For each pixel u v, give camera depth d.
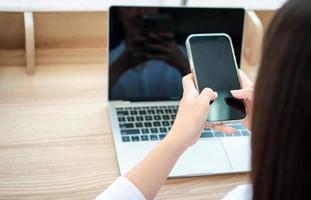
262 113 0.38
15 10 0.92
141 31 0.87
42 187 0.69
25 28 0.90
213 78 0.69
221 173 0.74
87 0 0.99
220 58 0.71
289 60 0.36
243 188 0.57
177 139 0.59
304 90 0.35
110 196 0.56
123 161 0.74
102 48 1.04
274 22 0.38
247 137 0.81
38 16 0.97
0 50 0.99
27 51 0.91
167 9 0.87
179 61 0.89
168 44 0.88
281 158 0.37
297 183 0.37
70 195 0.68
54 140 0.78
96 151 0.77
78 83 0.93
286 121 0.36
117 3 1.00
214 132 0.81
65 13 0.98
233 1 1.06
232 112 0.68
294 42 0.35
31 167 0.72
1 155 0.74
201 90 0.68
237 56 0.93
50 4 0.95
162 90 0.89
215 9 0.89
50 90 0.90
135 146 0.77
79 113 0.85
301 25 0.35
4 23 0.96
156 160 0.59
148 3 1.02
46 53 1.00
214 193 0.71
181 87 0.90
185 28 0.89
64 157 0.75
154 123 0.83
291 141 0.37
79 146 0.77
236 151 0.78
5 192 0.68
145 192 0.58
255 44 1.00
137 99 0.88
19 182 0.69
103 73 0.97
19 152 0.75
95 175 0.72
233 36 0.91
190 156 0.76
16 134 0.78
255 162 0.40
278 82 0.36
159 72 0.89
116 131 0.80
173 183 0.72
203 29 0.90
